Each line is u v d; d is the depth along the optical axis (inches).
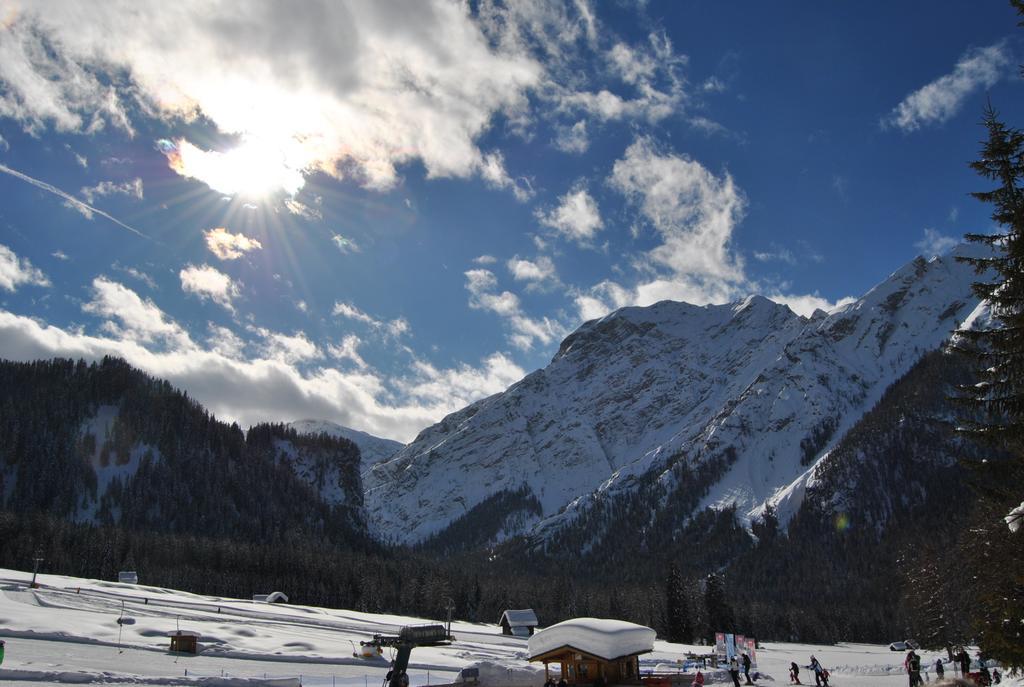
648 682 2006.6
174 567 7160.4
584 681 1977.1
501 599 7687.0
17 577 4335.6
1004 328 1176.8
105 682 1688.0
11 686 1587.1
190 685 1750.7
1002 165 1201.4
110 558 6993.1
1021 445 1173.1
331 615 4835.1
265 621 3641.7
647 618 6993.1
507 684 2084.2
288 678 1920.5
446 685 2092.8
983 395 1220.5
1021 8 1075.9
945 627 3727.9
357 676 2297.0
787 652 5561.0
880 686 2295.8
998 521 1254.3
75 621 2755.9
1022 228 1160.8
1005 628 1218.6
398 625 4274.1
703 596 7849.4
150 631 2743.6
